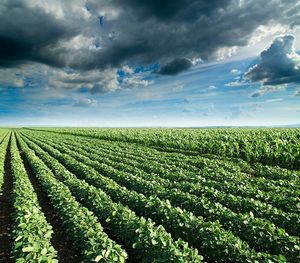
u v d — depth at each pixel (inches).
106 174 749.3
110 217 409.1
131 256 362.6
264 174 748.6
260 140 1031.0
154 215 420.2
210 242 320.8
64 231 445.4
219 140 1176.2
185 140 1327.5
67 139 2160.4
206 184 598.9
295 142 1047.6
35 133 3390.7
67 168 935.0
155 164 842.8
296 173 723.4
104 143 1695.4
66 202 457.7
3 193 671.1
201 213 428.5
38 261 280.7
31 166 953.5
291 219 383.6
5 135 2992.1
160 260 277.7
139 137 1659.7
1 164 906.7
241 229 363.6
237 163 921.5
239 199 459.2
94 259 288.0
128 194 507.2
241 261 289.9
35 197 503.5
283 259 268.4
